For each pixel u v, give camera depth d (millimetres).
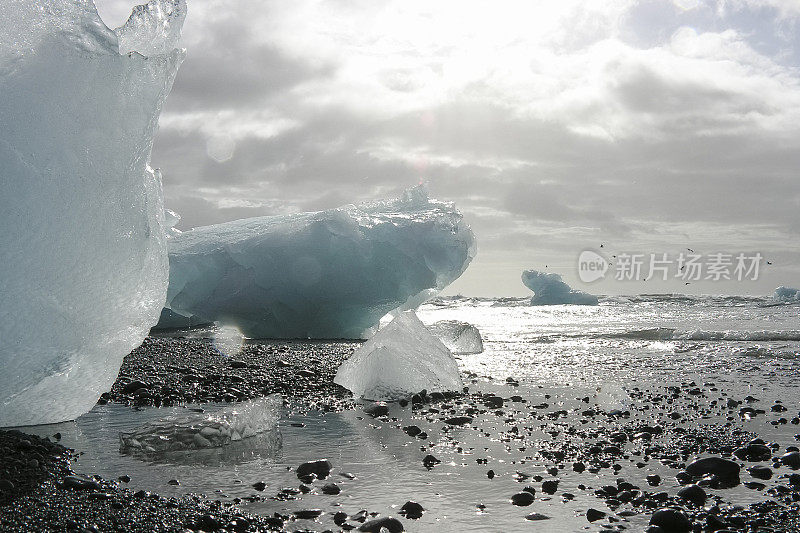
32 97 4828
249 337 14633
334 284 14203
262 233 14859
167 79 5277
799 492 3588
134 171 5129
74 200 4883
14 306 4727
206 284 14461
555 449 4613
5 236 4668
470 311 31250
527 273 40312
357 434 5117
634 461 4316
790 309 26156
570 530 3082
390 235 14273
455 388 7191
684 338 14086
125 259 5109
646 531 3037
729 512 3266
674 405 6340
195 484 3717
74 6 5062
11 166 4711
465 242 14836
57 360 5008
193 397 6570
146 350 10703
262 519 3146
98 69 4984
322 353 10688
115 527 2902
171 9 5504
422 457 4406
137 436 4621
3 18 4887
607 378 8250
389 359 6898
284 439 4938
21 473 3680
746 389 7316
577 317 24359
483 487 3744
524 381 8000
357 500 3500
